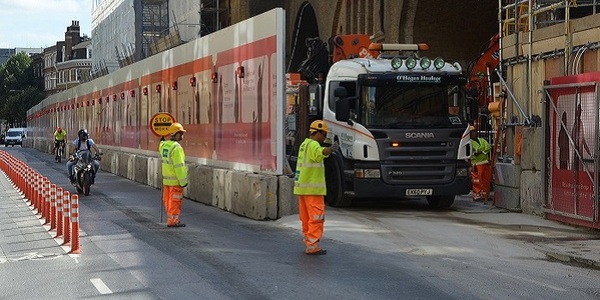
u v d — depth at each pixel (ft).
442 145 71.77
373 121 71.26
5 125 545.85
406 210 73.41
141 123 131.75
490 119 92.43
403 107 71.87
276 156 70.90
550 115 64.54
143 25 246.47
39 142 293.64
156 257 49.21
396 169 71.00
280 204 69.41
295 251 51.34
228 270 44.39
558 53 67.15
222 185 79.66
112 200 90.68
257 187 69.51
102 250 52.49
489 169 80.74
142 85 131.44
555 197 64.23
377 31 140.87
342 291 38.34
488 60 94.94
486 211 72.43
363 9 153.28
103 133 171.22
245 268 44.98
